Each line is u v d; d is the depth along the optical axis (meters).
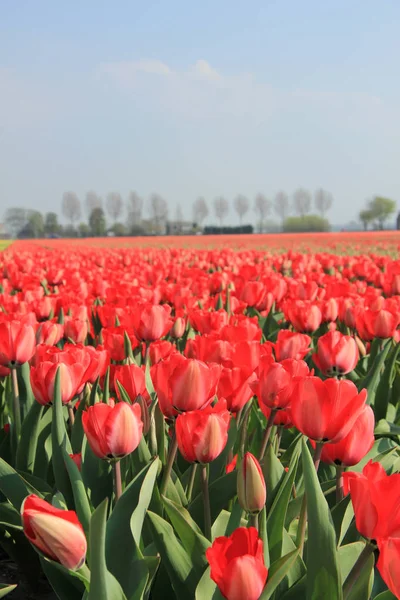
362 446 1.01
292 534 1.15
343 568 1.03
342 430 0.98
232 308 2.43
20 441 1.40
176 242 26.83
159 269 4.36
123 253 7.91
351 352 1.35
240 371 1.20
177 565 1.03
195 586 1.02
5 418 1.71
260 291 2.44
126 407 1.00
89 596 0.89
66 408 1.45
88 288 3.17
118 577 1.02
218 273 3.52
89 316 2.47
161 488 1.17
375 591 1.08
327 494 1.22
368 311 1.82
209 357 1.37
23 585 1.40
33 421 1.39
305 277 3.75
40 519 0.83
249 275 3.60
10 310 2.31
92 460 1.23
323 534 0.92
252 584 0.82
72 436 1.32
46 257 6.66
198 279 3.47
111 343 1.61
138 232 59.84
